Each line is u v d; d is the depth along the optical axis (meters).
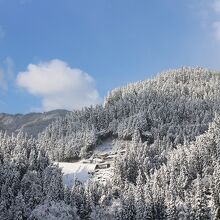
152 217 133.00
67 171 191.62
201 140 166.50
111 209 143.62
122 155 183.25
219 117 186.88
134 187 149.38
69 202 143.62
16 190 148.75
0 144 183.50
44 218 132.62
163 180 150.25
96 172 189.38
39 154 173.88
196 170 156.75
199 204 131.12
